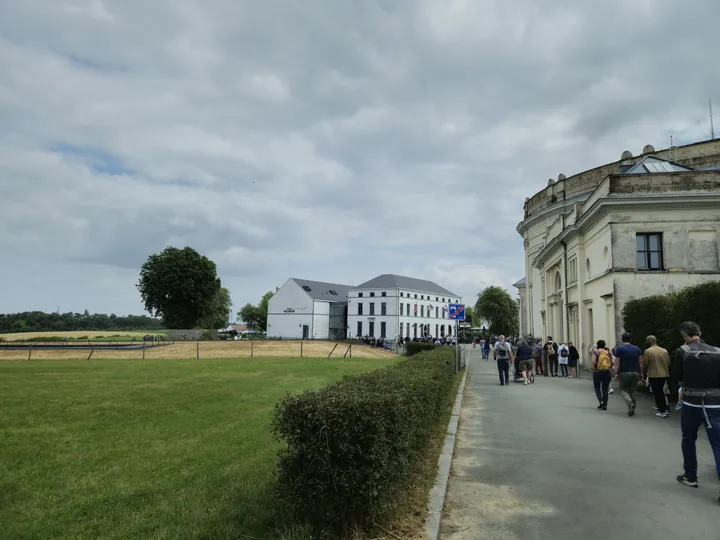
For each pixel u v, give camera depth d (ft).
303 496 14.83
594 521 17.35
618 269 74.02
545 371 83.41
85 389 53.88
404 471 17.31
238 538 15.31
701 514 17.93
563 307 106.52
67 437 30.83
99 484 21.75
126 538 16.06
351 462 14.39
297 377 68.59
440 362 40.65
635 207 74.59
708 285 45.14
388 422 15.29
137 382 61.16
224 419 36.68
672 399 47.62
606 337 78.48
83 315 435.53
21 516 18.15
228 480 21.91
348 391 16.69
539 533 16.33
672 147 121.70
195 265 255.91
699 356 20.85
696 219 72.90
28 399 46.24
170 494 20.31
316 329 313.73
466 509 18.57
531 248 169.37
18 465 24.80
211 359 115.14
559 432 33.35
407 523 16.12
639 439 30.94
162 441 29.76
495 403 48.34
